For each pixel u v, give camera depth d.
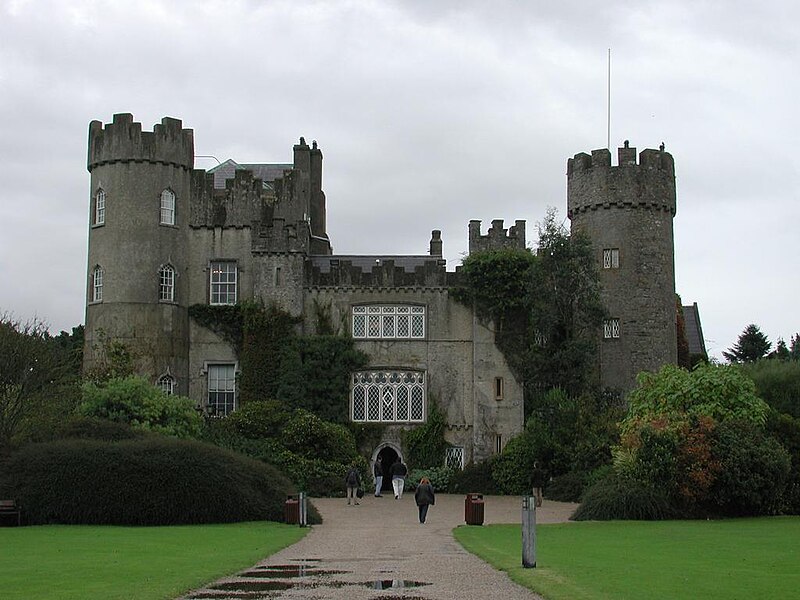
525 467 45.06
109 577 16.08
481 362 48.59
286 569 17.44
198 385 48.38
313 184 60.31
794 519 31.64
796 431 36.06
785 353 86.94
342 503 39.06
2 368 33.88
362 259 54.00
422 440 48.00
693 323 75.69
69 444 29.94
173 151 48.53
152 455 29.52
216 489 29.56
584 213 50.12
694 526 28.12
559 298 46.69
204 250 49.09
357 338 48.94
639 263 48.94
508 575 16.39
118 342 46.59
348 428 47.84
